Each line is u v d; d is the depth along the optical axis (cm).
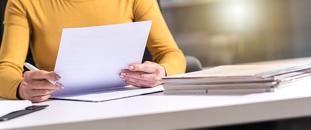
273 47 341
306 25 340
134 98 101
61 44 105
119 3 162
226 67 115
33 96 111
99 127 72
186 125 73
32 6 154
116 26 111
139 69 121
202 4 337
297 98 74
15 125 75
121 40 114
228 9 338
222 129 76
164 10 335
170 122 73
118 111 80
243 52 338
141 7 165
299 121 78
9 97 120
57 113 85
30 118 82
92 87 121
